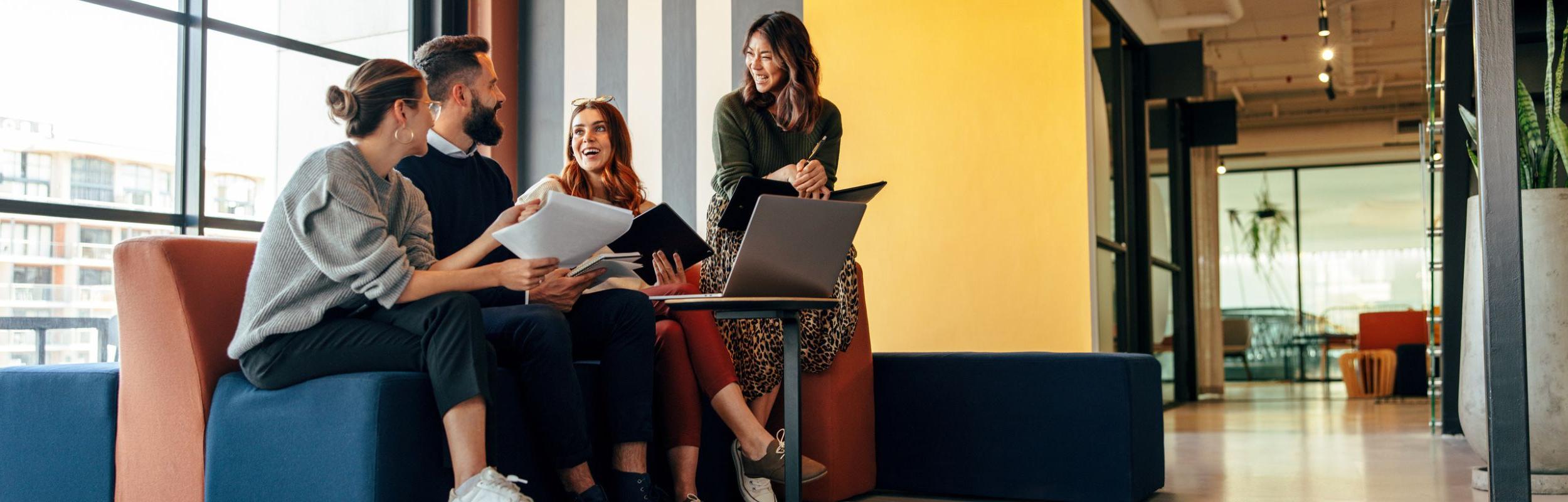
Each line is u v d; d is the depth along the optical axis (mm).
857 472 3318
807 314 3076
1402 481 3611
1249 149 12836
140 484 2451
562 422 2398
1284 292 14219
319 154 2285
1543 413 3230
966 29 5242
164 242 2447
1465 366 3535
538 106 5914
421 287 2213
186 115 4707
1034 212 5086
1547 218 3260
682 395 2842
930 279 5242
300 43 5199
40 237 4215
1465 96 5031
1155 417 3367
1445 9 4945
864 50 5406
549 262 2246
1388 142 12430
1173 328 8391
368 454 2131
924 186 5273
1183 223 8805
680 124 5602
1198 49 7234
